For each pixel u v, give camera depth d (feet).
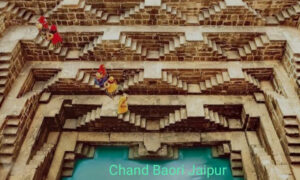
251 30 43.83
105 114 41.09
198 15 45.75
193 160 42.24
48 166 39.22
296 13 43.96
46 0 45.52
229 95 43.75
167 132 43.57
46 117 41.27
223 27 44.47
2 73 39.37
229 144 42.19
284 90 39.60
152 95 43.93
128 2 44.75
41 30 43.27
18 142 36.50
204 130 43.34
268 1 44.83
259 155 37.01
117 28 44.52
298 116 35.83
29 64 44.45
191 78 44.19
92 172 41.14
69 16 44.29
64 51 45.03
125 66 43.62
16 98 39.09
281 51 43.06
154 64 43.91
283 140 36.14
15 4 45.78
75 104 42.73
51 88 43.39
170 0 44.39
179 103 42.52
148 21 44.73
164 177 40.29
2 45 41.11
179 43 43.24
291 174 33.53
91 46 44.19
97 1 44.68
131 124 42.50
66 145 42.01
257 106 41.93
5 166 34.53
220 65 43.57
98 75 40.81
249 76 43.24
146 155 41.70
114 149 43.47
